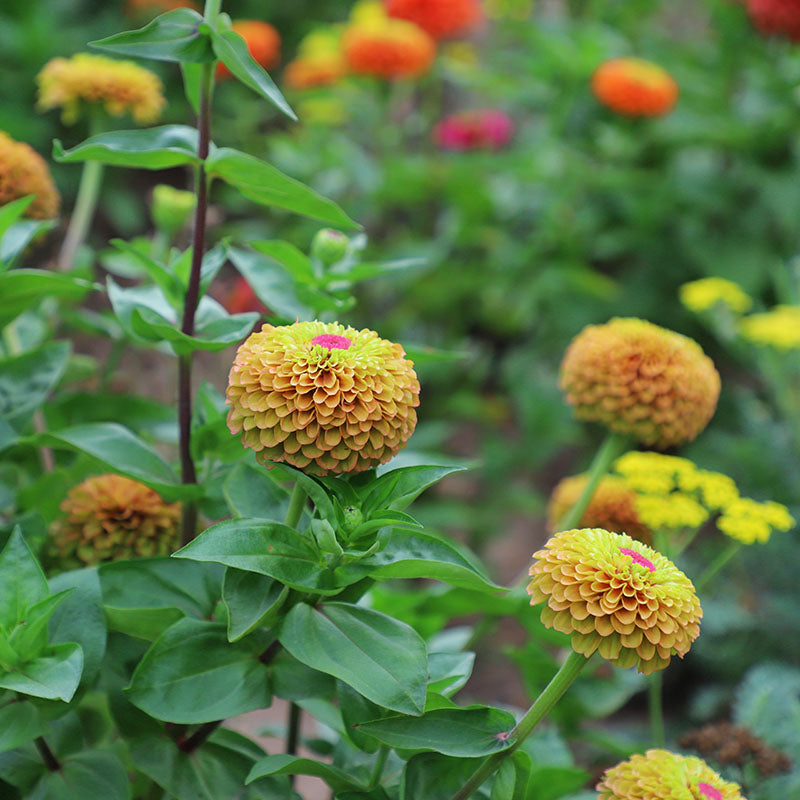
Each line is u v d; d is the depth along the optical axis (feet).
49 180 4.88
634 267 8.68
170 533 4.65
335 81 8.67
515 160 8.38
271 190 4.40
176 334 4.42
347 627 4.24
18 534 4.30
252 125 10.09
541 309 8.79
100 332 5.08
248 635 4.33
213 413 4.58
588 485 4.89
